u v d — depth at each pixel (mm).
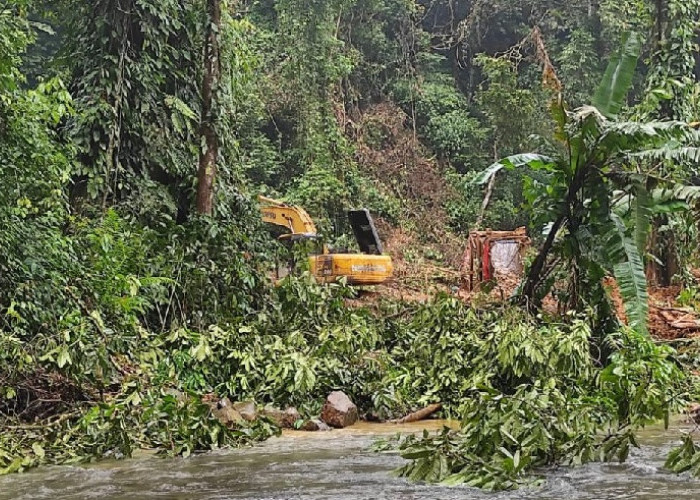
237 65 13094
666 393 7855
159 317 9852
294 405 7965
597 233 9891
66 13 12156
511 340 8172
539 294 10664
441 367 8656
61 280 8312
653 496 4391
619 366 7438
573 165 10117
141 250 9844
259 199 16125
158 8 11562
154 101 11781
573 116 9992
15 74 8633
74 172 10648
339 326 9164
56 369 7219
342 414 7680
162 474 5309
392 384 8422
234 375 8531
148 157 11516
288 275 10375
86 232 9594
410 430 7434
